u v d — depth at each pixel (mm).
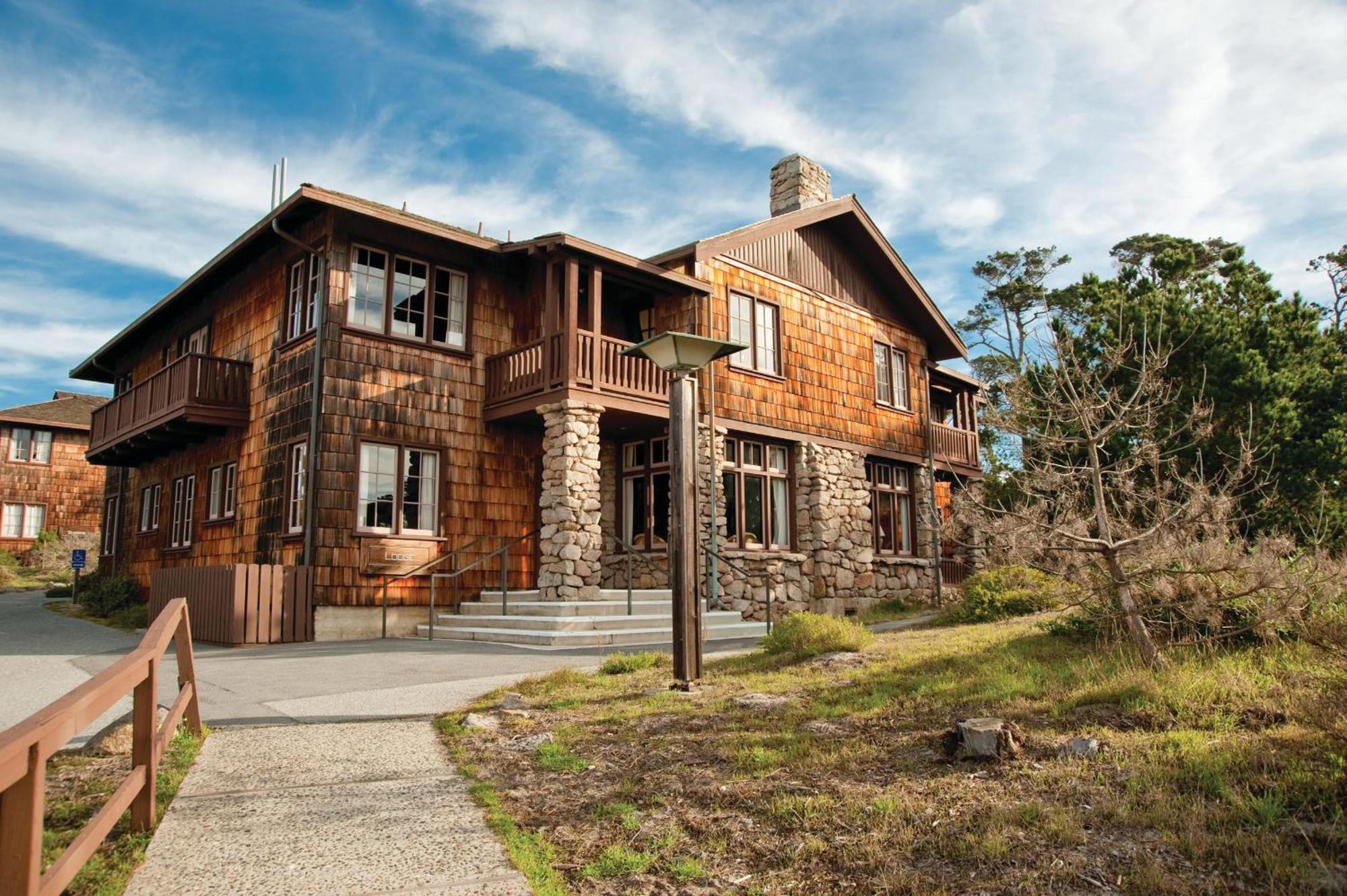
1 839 2316
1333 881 3068
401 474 13578
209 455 16406
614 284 15625
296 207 12844
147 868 3588
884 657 8234
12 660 9719
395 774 4992
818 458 17516
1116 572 6445
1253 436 14156
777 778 4637
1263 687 5391
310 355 13281
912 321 21234
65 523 31719
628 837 4023
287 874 3535
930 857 3568
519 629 12055
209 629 11875
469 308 14797
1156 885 3127
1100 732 4879
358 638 12656
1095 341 15891
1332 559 6297
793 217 17500
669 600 13938
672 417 7832
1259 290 18781
